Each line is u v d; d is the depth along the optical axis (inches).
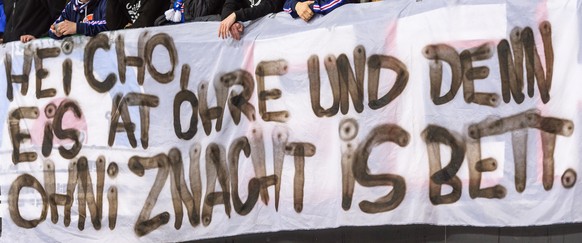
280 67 273.7
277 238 277.0
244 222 278.8
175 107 292.2
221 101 284.7
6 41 348.8
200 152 287.3
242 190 279.1
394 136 253.0
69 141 308.8
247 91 279.9
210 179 285.3
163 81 294.7
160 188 293.0
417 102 249.6
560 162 232.5
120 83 301.4
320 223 264.8
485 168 240.4
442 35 246.2
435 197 246.8
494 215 239.1
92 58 306.3
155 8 312.7
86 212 304.7
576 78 231.1
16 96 319.0
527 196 235.8
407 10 253.0
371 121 256.4
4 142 319.6
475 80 241.8
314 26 268.8
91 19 319.3
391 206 252.8
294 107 270.5
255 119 277.7
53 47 313.3
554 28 233.6
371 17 258.2
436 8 247.3
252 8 284.0
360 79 258.5
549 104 233.9
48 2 344.8
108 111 303.0
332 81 263.7
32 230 313.7
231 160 281.7
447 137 245.1
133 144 297.9
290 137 270.7
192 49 290.0
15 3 344.5
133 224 296.4
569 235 235.1
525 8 236.7
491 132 239.6
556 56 233.1
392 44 254.1
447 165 245.1
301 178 268.1
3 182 319.0
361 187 257.3
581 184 230.8
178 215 290.0
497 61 239.3
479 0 242.1
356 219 257.9
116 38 302.4
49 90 313.4
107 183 301.4
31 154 315.3
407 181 250.7
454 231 249.1
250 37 280.7
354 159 258.5
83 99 307.4
